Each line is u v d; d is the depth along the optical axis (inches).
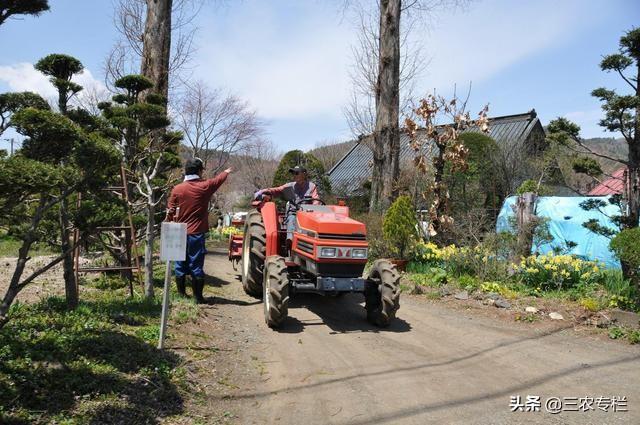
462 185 530.9
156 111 267.1
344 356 192.4
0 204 121.3
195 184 247.1
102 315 189.2
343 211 248.5
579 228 403.2
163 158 319.9
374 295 237.8
